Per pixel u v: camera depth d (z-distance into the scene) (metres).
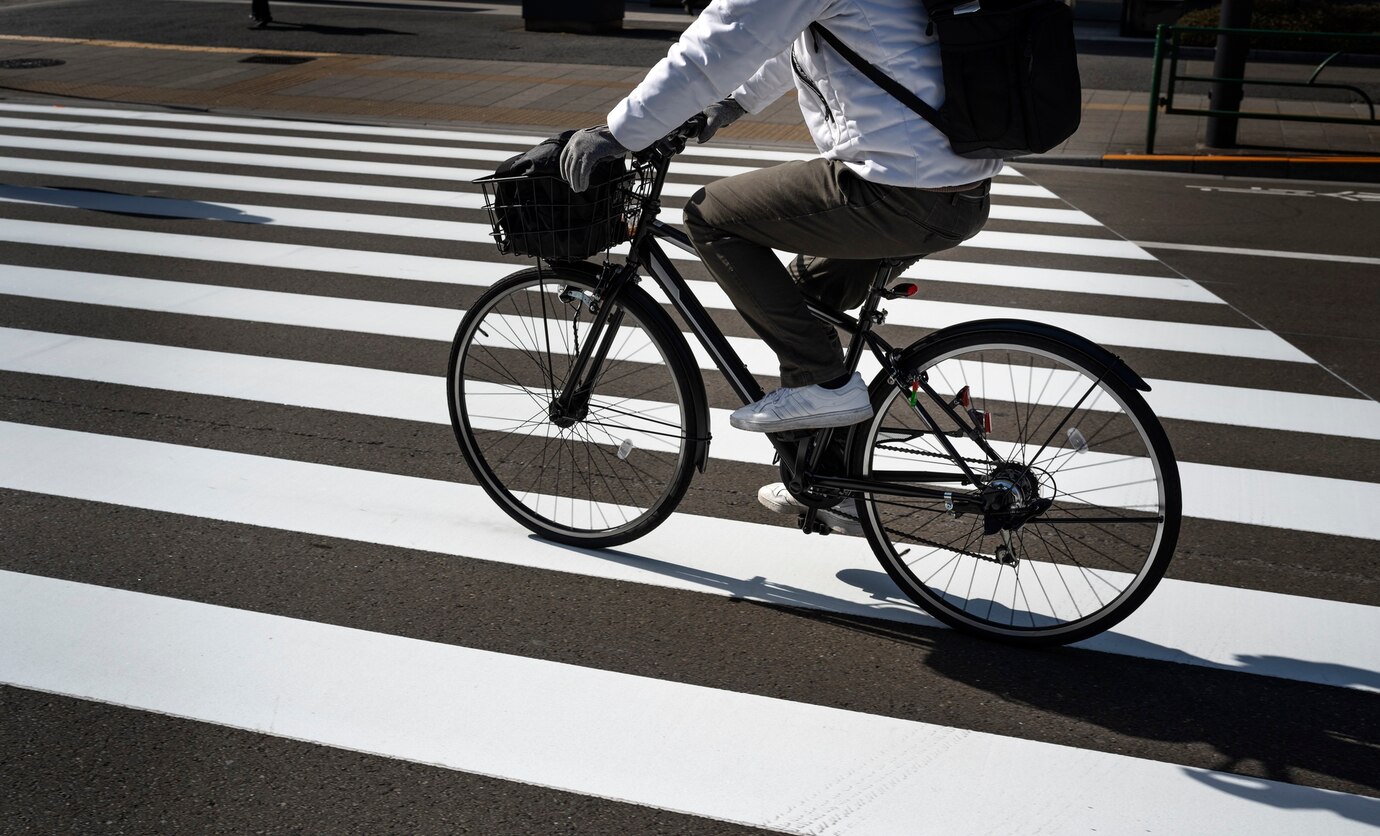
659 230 3.32
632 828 2.53
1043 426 4.08
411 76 14.29
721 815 2.57
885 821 2.57
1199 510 4.08
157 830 2.50
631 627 3.31
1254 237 7.85
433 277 6.65
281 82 13.83
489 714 2.90
